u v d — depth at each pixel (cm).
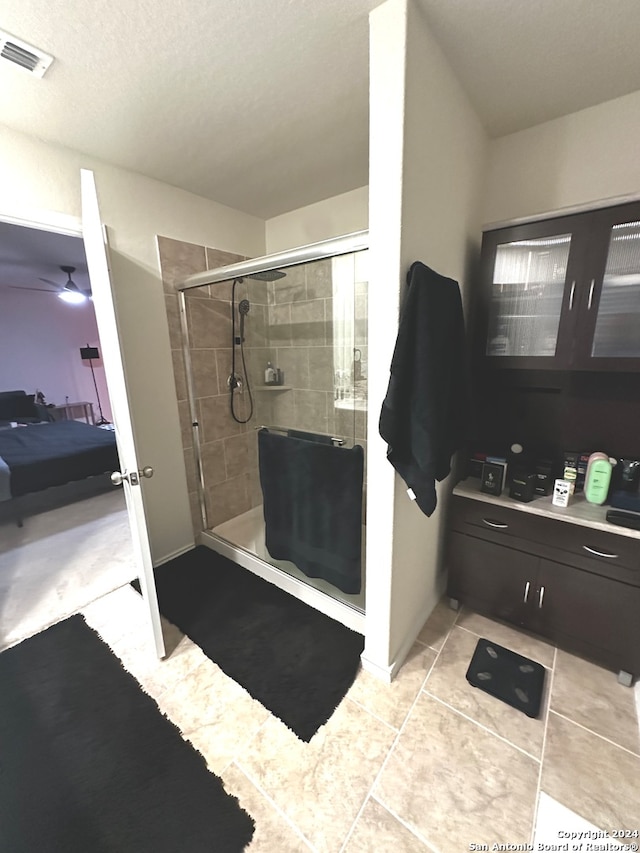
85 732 132
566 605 152
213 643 170
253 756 122
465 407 147
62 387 593
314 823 105
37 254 359
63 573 229
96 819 107
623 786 111
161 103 144
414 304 112
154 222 210
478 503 167
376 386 127
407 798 110
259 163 193
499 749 122
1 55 116
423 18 106
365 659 154
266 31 110
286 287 238
